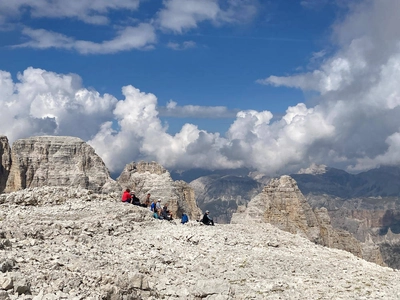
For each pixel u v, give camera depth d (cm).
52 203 4944
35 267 2548
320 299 2898
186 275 3216
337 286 3189
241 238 4434
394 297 2978
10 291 2103
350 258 4347
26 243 3119
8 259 2489
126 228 4303
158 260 3488
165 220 5069
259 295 2912
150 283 2906
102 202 5078
